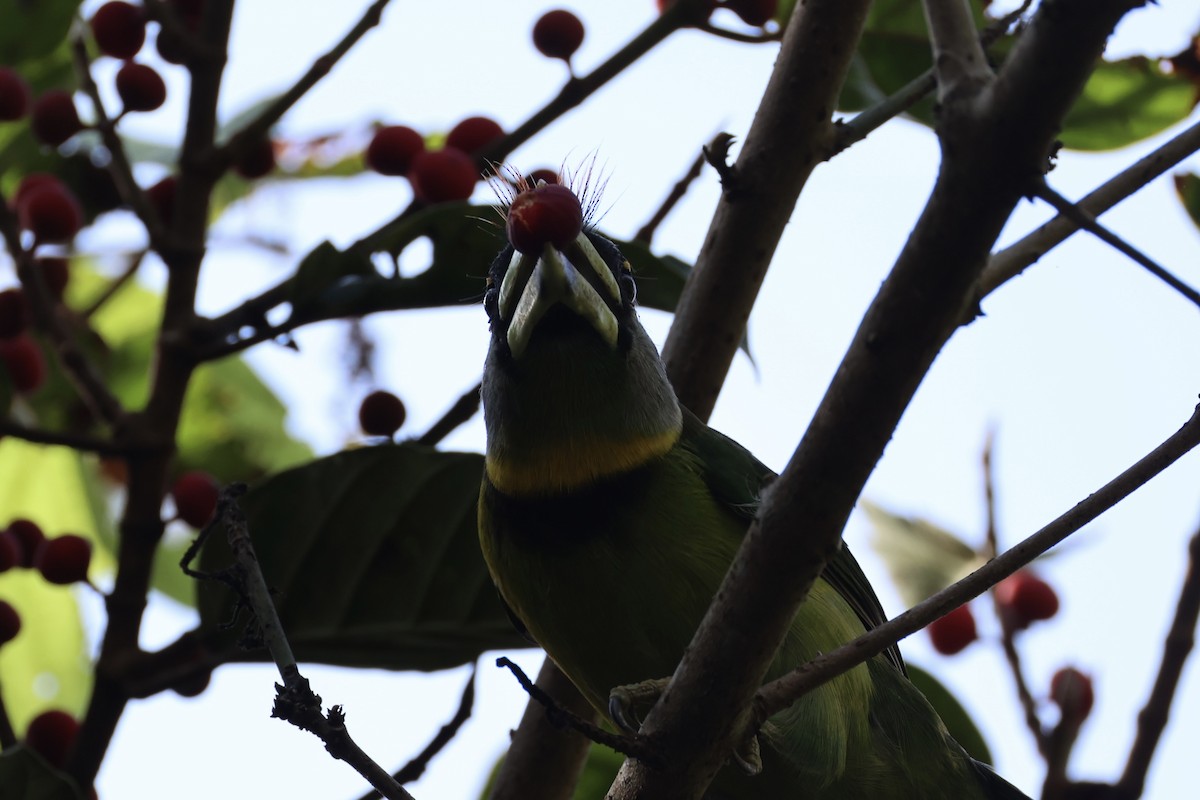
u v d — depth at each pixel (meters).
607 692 7.27
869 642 5.07
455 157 7.61
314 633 7.66
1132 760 6.89
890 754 7.59
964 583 5.01
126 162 7.76
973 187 4.16
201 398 11.25
